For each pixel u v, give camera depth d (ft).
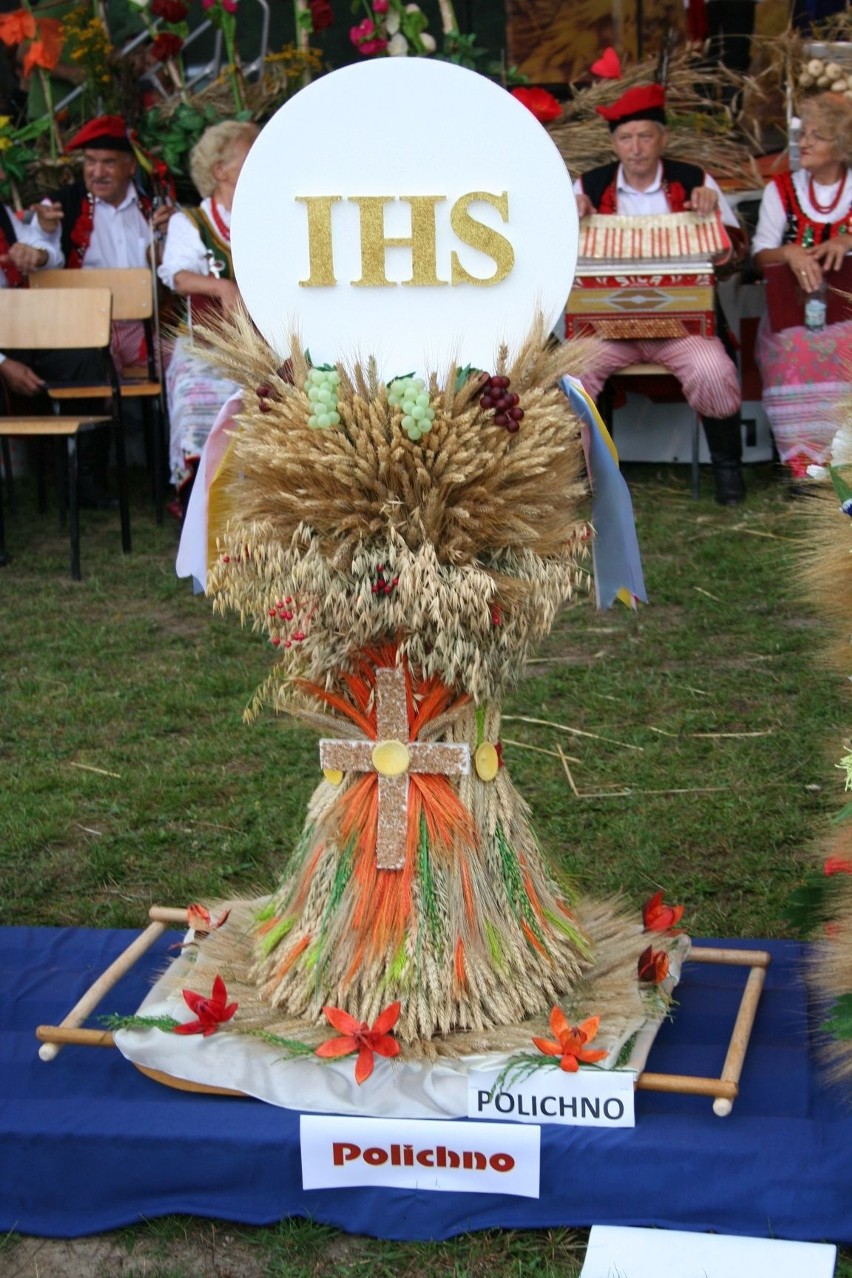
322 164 7.82
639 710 15.05
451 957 8.14
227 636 18.07
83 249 24.35
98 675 16.79
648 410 24.88
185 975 9.09
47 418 21.29
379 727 8.20
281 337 8.04
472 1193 7.80
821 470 8.29
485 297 7.88
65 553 22.13
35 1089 8.41
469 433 7.62
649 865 11.68
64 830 12.77
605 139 24.94
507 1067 7.79
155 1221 8.02
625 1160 7.66
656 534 21.24
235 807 13.15
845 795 9.18
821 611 8.55
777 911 10.82
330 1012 8.04
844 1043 8.15
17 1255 7.91
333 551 7.88
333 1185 7.89
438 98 7.66
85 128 24.02
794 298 22.03
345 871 8.38
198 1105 8.14
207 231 22.12
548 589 8.07
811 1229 7.55
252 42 29.96
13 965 10.01
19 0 29.48
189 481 22.52
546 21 28.96
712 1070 8.27
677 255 21.49
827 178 21.99
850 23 25.57
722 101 27.37
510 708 15.25
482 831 8.40
